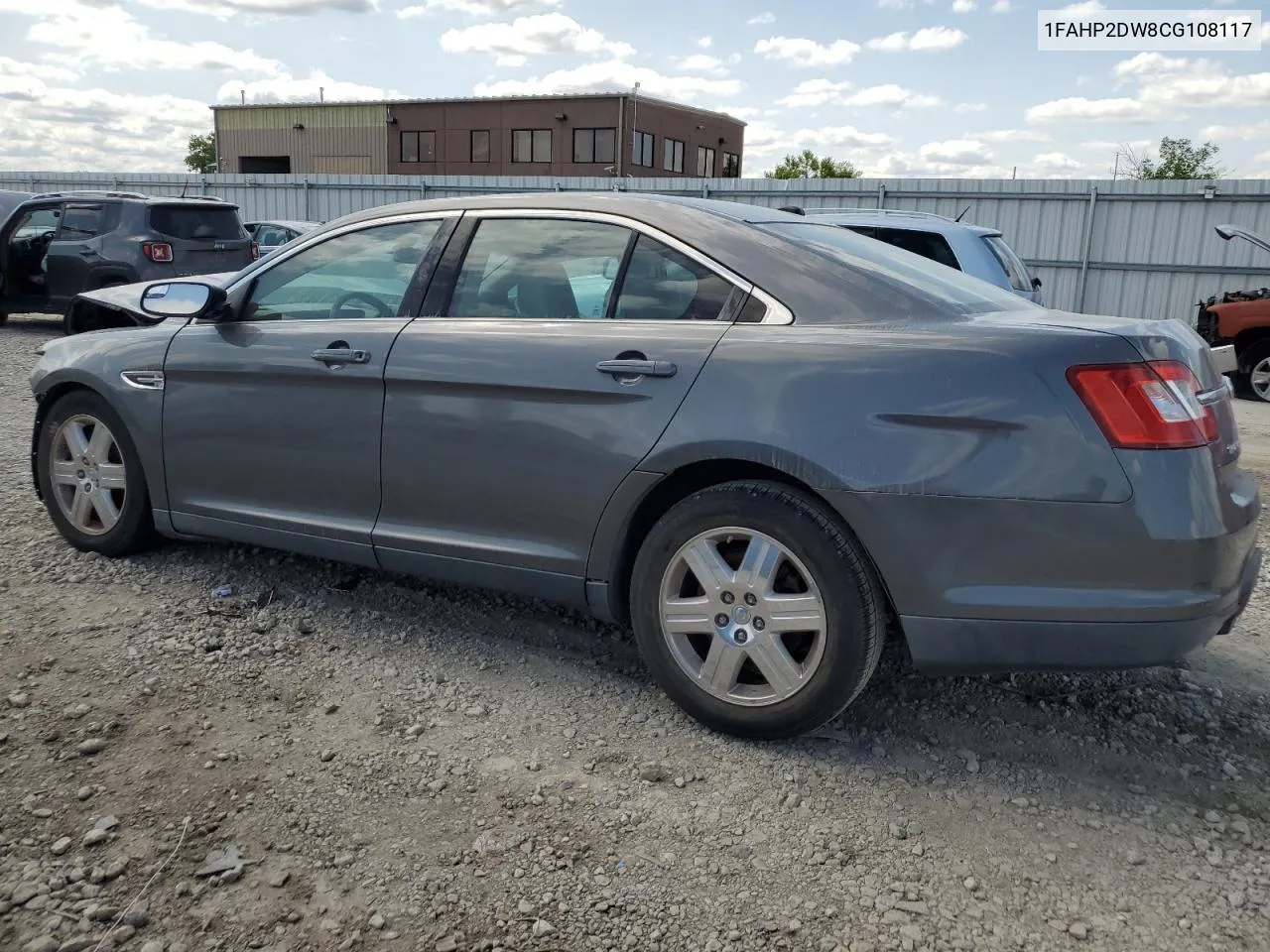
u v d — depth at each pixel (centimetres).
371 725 317
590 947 225
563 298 340
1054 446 262
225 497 407
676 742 312
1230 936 232
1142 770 303
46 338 1308
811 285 304
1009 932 232
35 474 462
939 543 273
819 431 282
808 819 273
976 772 299
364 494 369
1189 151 3241
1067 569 264
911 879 250
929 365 276
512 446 332
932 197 1944
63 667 345
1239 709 342
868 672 292
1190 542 259
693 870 252
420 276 369
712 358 301
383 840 260
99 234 1285
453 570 354
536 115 5094
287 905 236
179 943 223
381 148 5494
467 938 227
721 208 339
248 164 5888
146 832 260
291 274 401
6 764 287
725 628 305
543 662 365
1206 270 1772
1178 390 264
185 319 428
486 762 298
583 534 325
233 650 365
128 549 445
